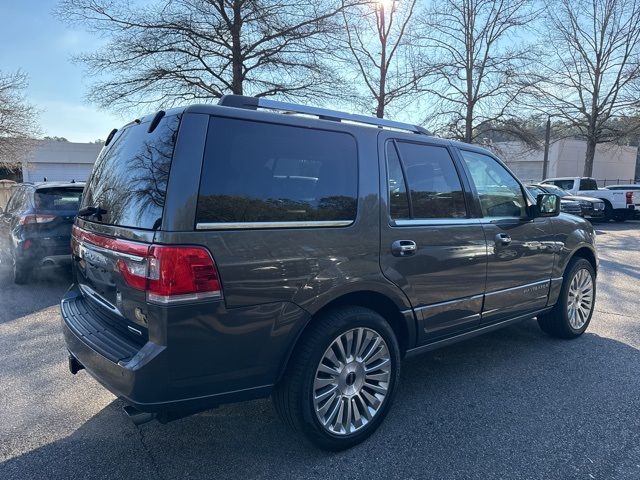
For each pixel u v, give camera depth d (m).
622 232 15.60
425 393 3.64
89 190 3.27
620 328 5.22
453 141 3.69
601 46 25.23
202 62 13.91
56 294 6.73
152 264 2.26
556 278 4.45
